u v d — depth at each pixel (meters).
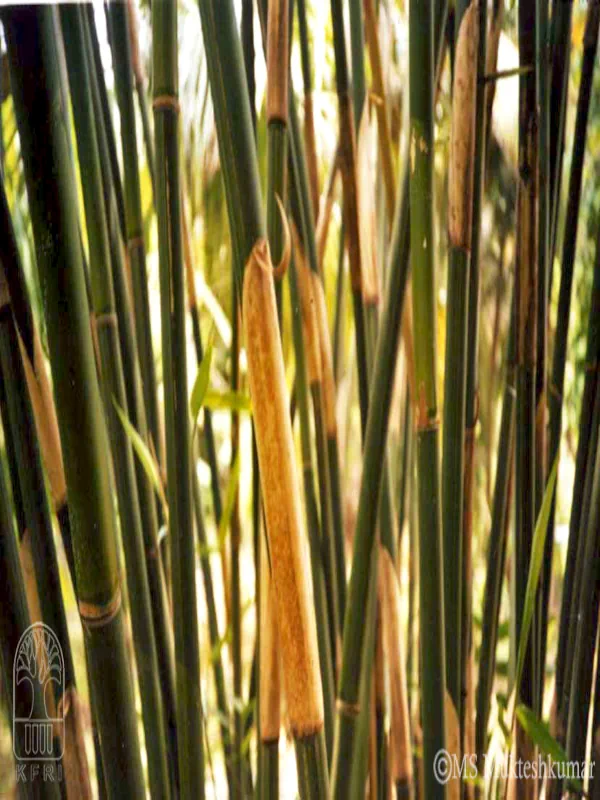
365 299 1.04
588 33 1.05
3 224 0.98
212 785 1.07
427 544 1.01
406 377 1.06
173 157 0.99
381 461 1.02
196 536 1.05
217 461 1.06
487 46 1.03
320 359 1.04
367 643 1.04
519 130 1.03
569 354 1.09
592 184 1.08
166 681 1.05
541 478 1.07
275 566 0.98
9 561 1.02
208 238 1.04
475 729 1.08
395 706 1.07
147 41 1.02
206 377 0.99
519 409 1.05
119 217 1.02
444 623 1.03
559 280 1.08
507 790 1.08
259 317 0.96
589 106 1.05
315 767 1.00
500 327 1.06
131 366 1.02
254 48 1.02
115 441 1.01
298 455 1.04
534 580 1.02
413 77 0.98
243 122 0.96
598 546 1.07
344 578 1.05
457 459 1.02
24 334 1.00
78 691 1.06
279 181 1.01
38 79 0.91
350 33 1.03
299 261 1.03
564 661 1.09
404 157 1.01
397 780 1.07
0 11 0.91
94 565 0.97
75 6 0.96
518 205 1.04
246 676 1.07
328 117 1.04
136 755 1.00
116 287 1.01
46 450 1.01
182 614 1.02
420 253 0.99
